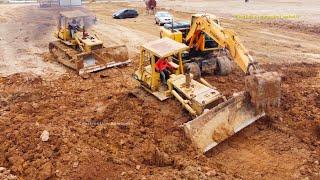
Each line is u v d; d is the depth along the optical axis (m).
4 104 16.92
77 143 13.08
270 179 11.62
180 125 13.96
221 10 38.03
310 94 16.92
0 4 46.19
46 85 19.06
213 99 13.85
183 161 11.97
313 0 40.25
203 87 14.70
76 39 22.11
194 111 13.96
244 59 14.05
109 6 45.00
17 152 12.68
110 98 17.28
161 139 13.38
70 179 11.25
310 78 19.09
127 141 13.40
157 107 15.48
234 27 30.22
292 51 23.67
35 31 30.75
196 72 18.00
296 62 21.56
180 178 11.05
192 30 18.12
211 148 13.00
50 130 13.64
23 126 14.21
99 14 39.12
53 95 17.75
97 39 21.69
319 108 15.63
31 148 12.81
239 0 43.38
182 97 14.88
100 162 11.95
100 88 18.56
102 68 20.83
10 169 11.93
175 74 15.84
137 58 23.03
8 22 34.62
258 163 12.48
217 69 19.41
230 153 13.01
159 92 16.09
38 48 25.78
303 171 11.90
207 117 12.95
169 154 12.55
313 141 13.49
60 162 11.99
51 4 42.78
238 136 13.86
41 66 22.02
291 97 16.55
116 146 13.19
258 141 13.62
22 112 15.93
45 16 37.72
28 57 23.75
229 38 14.90
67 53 22.00
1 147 13.06
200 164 12.01
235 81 18.75
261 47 24.59
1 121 14.90
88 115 15.55
